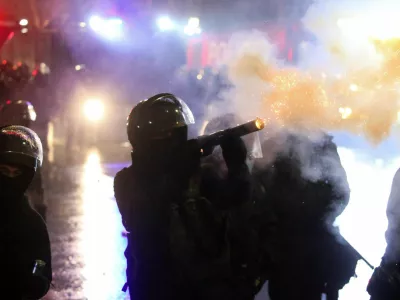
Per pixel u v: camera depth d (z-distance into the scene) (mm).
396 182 4398
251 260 4406
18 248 3902
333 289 4980
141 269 4289
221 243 4164
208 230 4152
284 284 4820
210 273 4145
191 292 4184
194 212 4156
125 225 4445
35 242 3943
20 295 3920
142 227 4281
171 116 4293
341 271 4973
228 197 4332
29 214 3965
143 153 4340
